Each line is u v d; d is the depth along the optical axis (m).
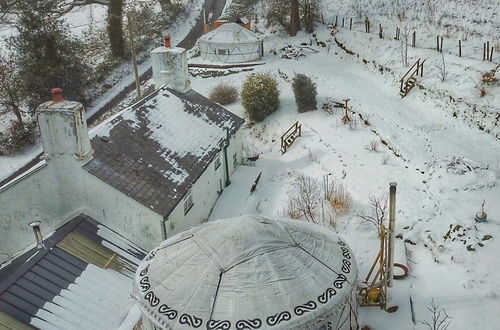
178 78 26.38
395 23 39.62
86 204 18.39
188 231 16.11
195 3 64.81
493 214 19.27
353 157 26.45
